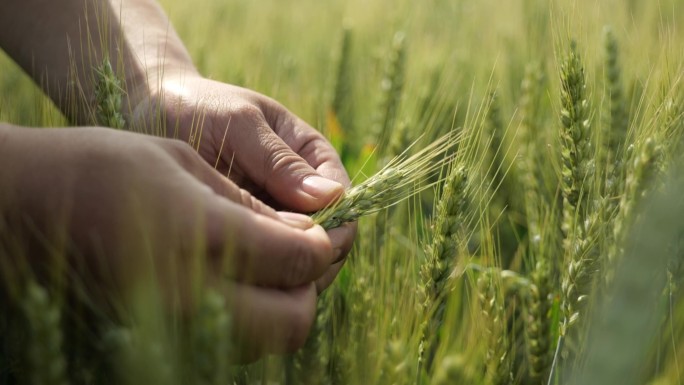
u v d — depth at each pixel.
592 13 0.65
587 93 0.57
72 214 0.38
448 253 0.45
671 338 0.41
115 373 0.37
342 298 0.52
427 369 0.48
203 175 0.42
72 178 0.38
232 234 0.38
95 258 0.38
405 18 1.14
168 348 0.37
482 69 0.88
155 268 0.38
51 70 0.55
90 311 0.40
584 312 0.44
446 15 1.28
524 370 0.49
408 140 0.63
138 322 0.36
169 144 0.41
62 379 0.34
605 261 0.43
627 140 0.47
